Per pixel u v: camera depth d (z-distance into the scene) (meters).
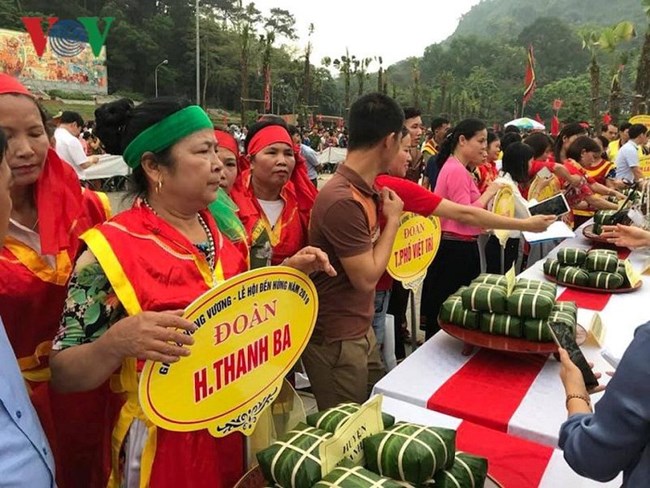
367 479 0.99
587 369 1.29
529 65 23.45
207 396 1.15
